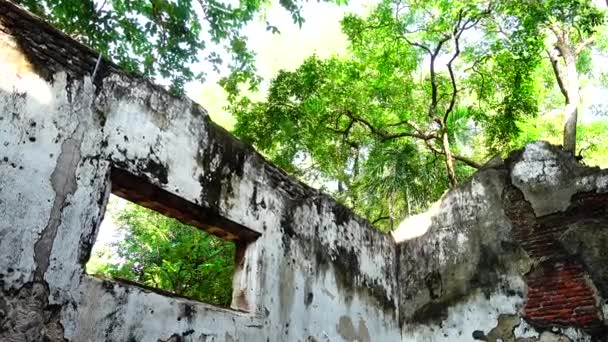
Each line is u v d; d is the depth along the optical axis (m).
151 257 9.35
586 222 5.85
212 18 7.94
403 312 6.47
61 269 2.94
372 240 6.37
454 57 10.20
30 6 7.02
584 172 6.04
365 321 5.73
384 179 9.70
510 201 6.32
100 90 3.44
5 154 2.80
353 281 5.73
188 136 4.05
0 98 2.85
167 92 3.96
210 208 4.08
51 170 3.01
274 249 4.68
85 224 3.14
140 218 9.88
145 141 3.66
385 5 10.66
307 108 10.55
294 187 5.20
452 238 6.50
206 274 8.52
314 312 4.98
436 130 11.55
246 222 4.43
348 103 11.44
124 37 7.63
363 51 11.14
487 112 11.33
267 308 4.40
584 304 5.54
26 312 2.72
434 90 10.51
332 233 5.61
